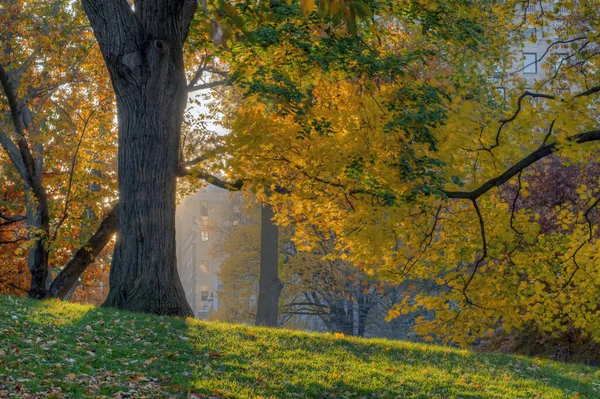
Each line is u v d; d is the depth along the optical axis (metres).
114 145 21.23
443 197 9.59
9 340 9.95
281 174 12.04
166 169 14.90
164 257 14.91
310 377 10.97
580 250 9.57
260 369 10.93
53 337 10.67
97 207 21.39
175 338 12.14
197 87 20.61
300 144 11.09
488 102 11.94
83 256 20.23
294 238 12.77
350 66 12.69
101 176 23.36
